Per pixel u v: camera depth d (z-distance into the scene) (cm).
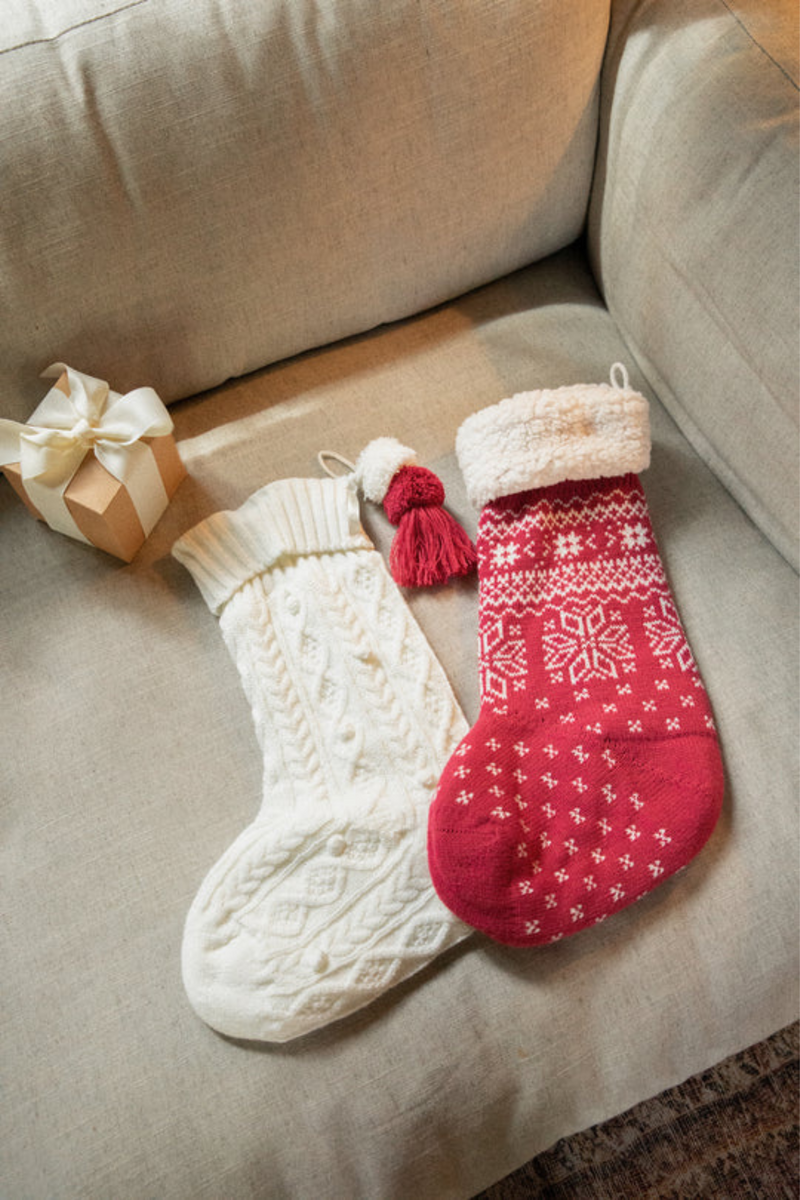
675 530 92
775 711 83
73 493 84
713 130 83
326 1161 70
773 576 90
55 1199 67
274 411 99
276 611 87
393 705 83
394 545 90
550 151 94
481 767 78
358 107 84
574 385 91
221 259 88
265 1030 71
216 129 81
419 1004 74
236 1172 69
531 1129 75
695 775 79
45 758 82
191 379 97
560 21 86
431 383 100
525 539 87
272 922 74
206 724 84
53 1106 70
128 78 79
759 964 76
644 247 93
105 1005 73
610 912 75
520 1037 73
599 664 84
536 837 78
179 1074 71
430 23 82
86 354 89
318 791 79
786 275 79
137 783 82
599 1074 74
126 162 80
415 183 90
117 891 77
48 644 87
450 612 90
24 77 78
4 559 91
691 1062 77
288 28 81
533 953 76
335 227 90
